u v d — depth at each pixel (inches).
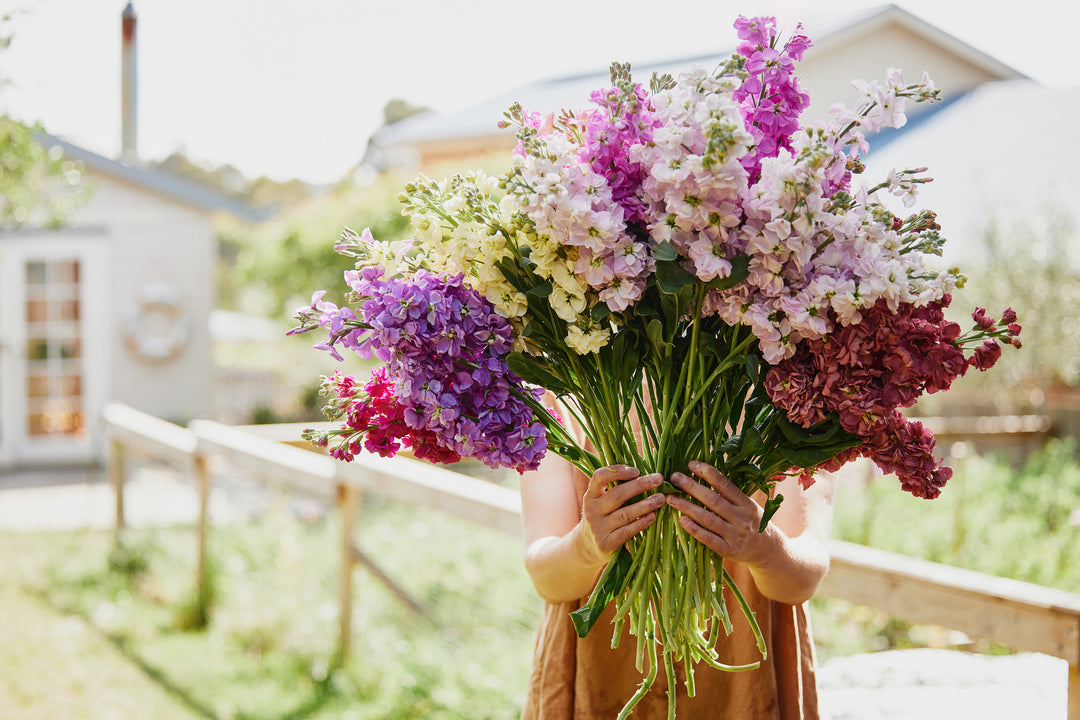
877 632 163.5
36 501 339.9
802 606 64.6
